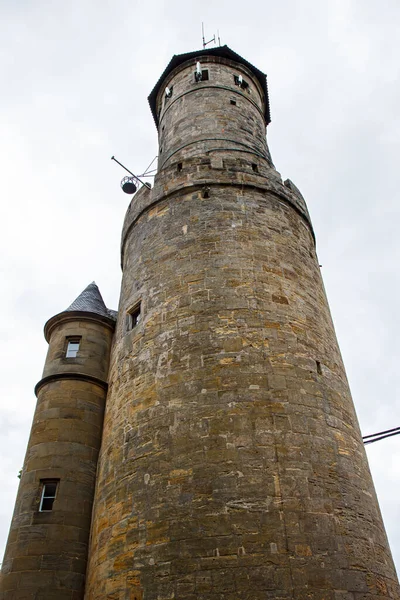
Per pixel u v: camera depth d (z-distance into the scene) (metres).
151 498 11.09
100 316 18.16
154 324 14.00
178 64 24.38
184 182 16.81
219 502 10.41
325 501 10.75
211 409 11.67
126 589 10.31
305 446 11.36
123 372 14.12
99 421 15.91
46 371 16.95
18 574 12.81
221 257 14.52
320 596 9.50
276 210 16.55
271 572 9.57
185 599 9.54
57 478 14.38
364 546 10.67
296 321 13.75
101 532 12.05
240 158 17.78
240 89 23.03
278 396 11.91
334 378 13.46
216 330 12.95
